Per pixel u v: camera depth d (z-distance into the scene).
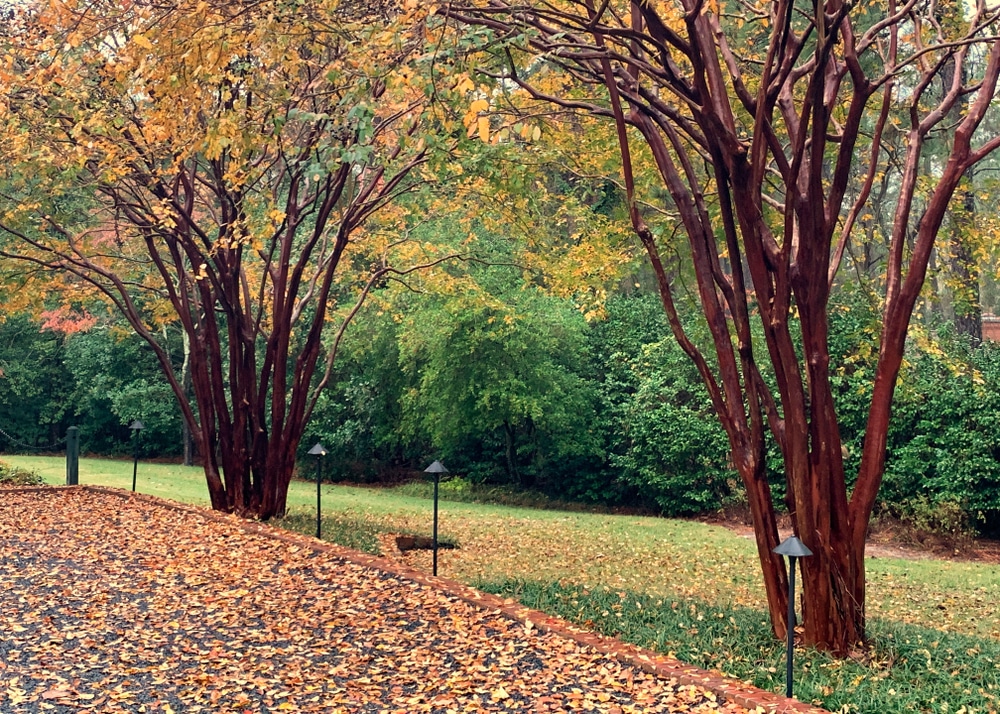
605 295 12.06
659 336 21.44
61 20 9.96
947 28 8.69
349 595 8.19
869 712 5.44
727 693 5.58
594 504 22.09
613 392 21.98
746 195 6.70
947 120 15.86
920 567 13.65
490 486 23.47
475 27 6.68
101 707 5.39
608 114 7.32
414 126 8.20
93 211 14.97
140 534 10.88
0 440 29.91
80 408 29.48
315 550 10.07
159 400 28.30
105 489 14.41
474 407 20.95
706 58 7.09
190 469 25.06
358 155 6.20
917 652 6.75
